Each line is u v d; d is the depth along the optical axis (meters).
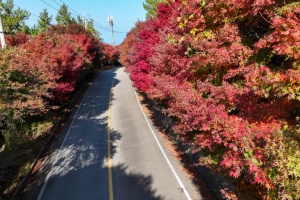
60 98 18.03
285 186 4.04
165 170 10.62
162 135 14.88
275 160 4.10
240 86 6.23
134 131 15.63
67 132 15.70
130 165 11.20
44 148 13.34
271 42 4.87
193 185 9.38
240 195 6.27
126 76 39.19
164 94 9.95
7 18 28.44
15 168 10.91
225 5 6.01
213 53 6.15
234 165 4.83
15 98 10.23
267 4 4.62
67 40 26.53
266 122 4.95
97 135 15.08
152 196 8.82
